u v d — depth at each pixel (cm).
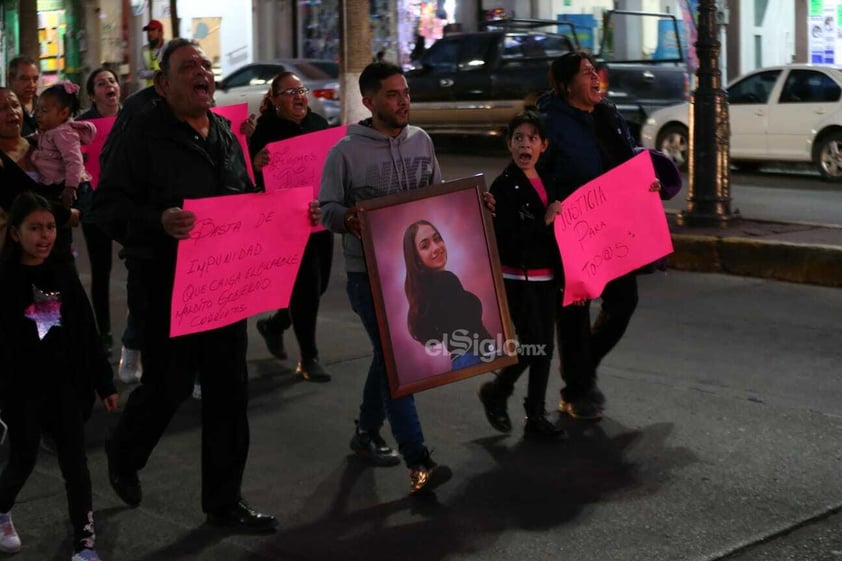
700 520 481
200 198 459
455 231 509
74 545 453
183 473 562
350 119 1702
